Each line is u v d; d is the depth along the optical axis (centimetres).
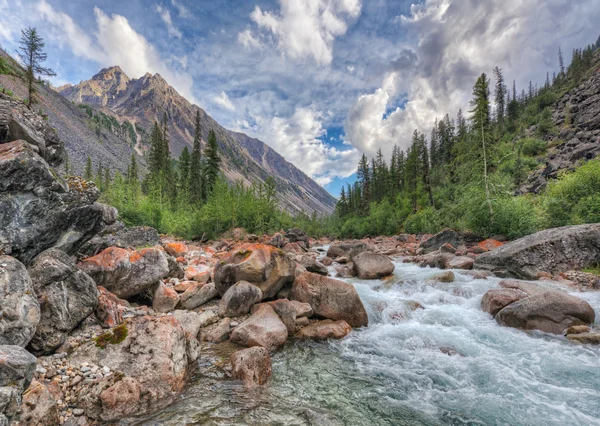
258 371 657
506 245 1698
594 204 1898
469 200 2547
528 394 622
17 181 615
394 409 580
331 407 580
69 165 10444
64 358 577
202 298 1090
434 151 9731
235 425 503
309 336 912
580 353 768
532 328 900
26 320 497
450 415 564
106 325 726
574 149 5591
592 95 7750
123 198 3438
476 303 1139
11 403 369
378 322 1061
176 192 6059
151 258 1016
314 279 1108
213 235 3872
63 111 18450
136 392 528
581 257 1416
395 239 3953
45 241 688
